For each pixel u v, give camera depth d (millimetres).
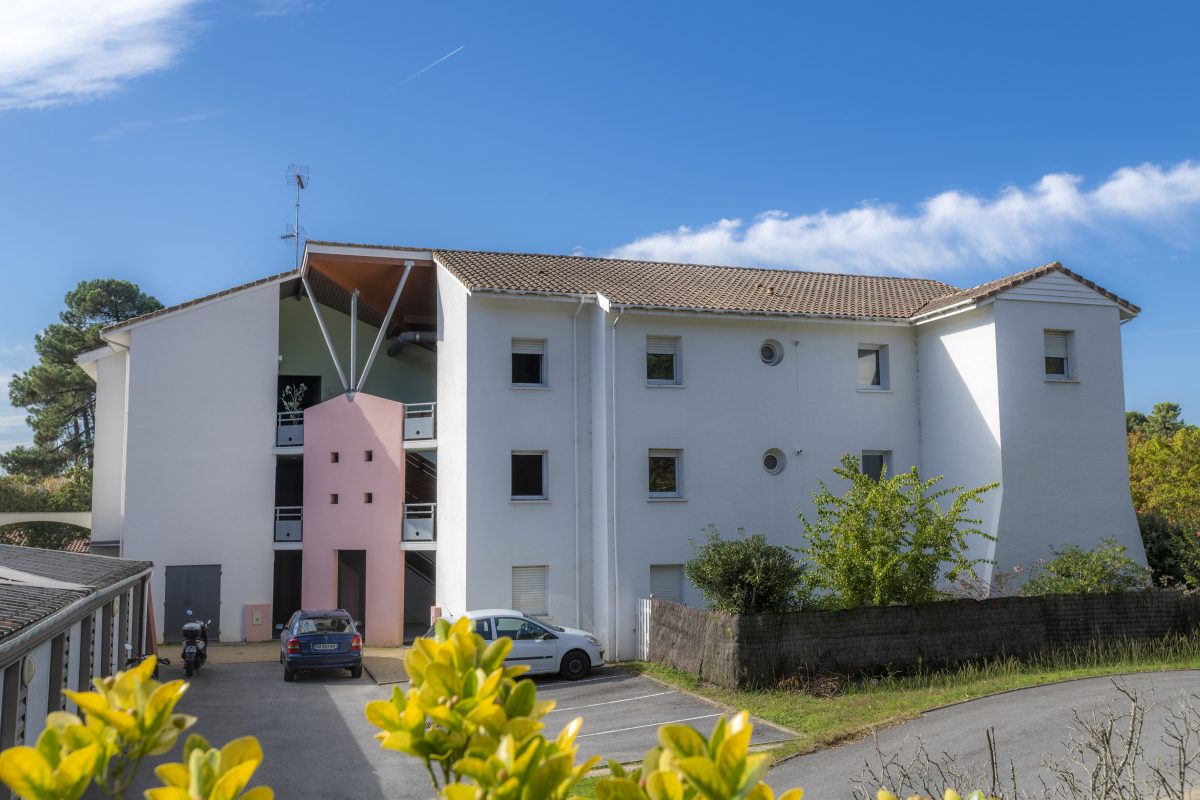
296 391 32812
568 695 19109
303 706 18469
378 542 27594
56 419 54500
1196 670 17438
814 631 18703
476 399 24359
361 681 21641
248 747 2174
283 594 31609
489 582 23922
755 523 24969
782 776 11922
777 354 25969
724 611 19141
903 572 19359
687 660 20375
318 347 33406
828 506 25562
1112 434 24859
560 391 24984
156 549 28281
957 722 14016
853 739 13562
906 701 15898
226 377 29297
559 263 28891
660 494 24562
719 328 25328
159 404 28688
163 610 28203
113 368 31750
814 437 25797
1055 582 22031
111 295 55875
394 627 27234
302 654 21422
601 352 24609
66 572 16781
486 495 24172
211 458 28922
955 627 19500
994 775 7078
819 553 20141
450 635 2611
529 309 24969
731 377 25281
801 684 18016
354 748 14766
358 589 31984
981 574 23562
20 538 36094
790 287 29297
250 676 22562
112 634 18156
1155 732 12477
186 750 2229
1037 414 24250
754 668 18297
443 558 25938
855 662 18797
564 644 20969
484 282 24547
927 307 26469
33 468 55312
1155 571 24906
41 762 2008
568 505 24703
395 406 27844
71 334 53938
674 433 24609
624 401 24312
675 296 25719
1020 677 17391
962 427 25141
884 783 8562
